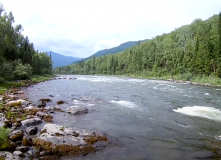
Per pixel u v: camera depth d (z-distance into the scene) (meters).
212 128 12.80
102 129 12.31
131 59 124.31
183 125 13.38
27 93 26.52
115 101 21.81
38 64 77.00
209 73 62.28
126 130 12.25
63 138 9.62
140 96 25.84
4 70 40.34
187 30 120.88
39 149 8.86
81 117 14.96
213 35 70.88
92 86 39.12
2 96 21.45
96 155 8.66
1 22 44.75
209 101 22.72
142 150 9.38
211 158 8.67
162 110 17.72
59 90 31.03
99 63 163.38
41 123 12.90
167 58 91.50
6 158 7.70
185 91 32.53
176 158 8.63
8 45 55.16
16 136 9.73
